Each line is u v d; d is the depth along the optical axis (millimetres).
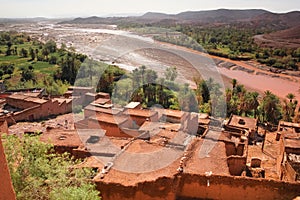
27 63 99688
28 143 13211
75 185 12602
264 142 30031
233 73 92375
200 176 15492
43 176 12578
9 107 40812
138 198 14461
